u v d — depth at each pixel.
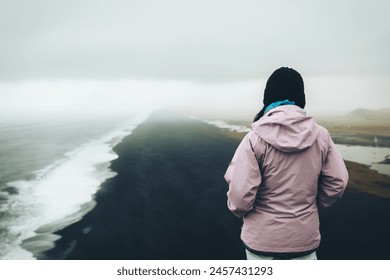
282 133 1.71
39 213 7.09
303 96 1.90
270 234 1.80
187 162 12.87
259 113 1.96
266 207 1.82
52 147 18.80
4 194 8.72
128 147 17.48
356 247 5.08
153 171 11.23
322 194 1.90
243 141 1.81
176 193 8.49
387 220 6.30
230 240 5.39
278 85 1.84
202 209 7.12
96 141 20.97
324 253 4.87
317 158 1.76
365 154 14.04
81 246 5.27
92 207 7.41
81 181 10.04
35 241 5.52
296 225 1.77
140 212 6.98
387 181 9.43
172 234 5.71
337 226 5.98
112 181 9.91
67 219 6.65
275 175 1.76
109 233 5.82
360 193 8.19
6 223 6.45
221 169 11.50
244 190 1.71
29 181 10.27
